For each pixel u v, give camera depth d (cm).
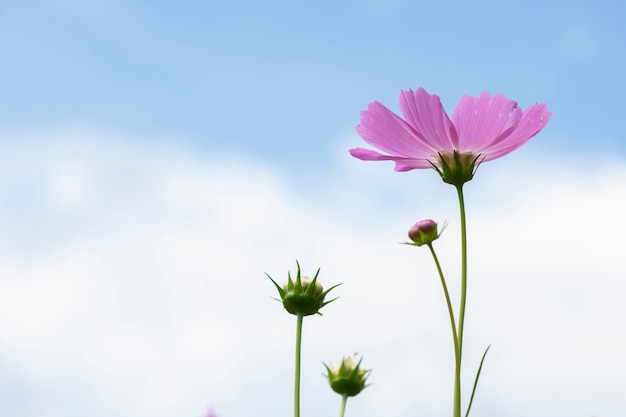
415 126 57
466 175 57
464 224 54
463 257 54
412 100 57
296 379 56
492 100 57
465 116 57
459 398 52
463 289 53
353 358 57
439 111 57
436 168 57
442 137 57
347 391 57
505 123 56
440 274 55
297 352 56
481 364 52
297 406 55
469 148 57
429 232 59
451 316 53
